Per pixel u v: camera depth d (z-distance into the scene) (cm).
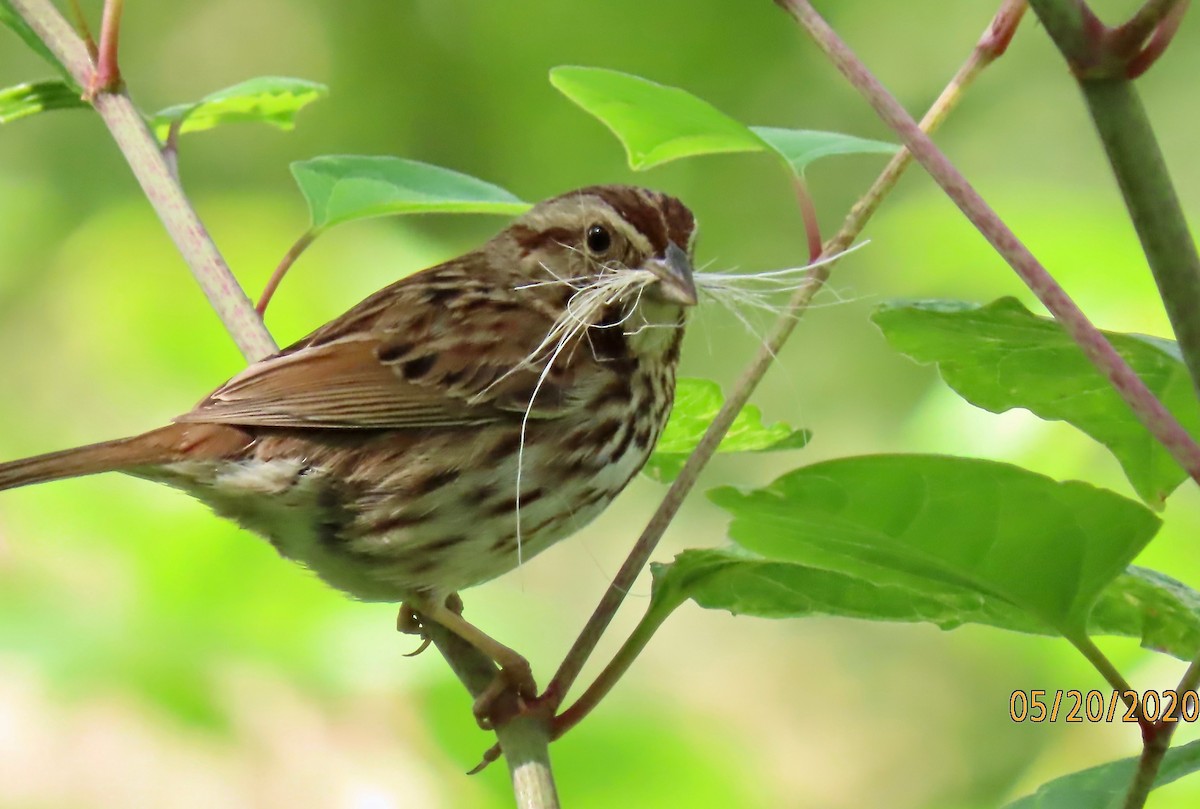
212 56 484
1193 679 337
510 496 347
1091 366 340
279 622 354
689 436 350
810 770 380
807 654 401
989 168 435
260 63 482
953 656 390
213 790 352
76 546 354
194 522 354
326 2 480
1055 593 339
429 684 353
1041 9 332
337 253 364
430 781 352
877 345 388
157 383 362
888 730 380
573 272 348
